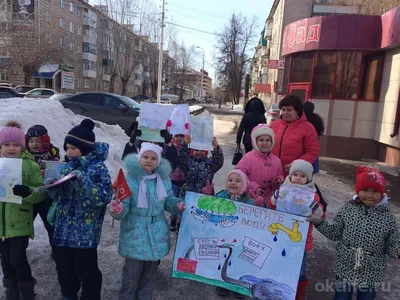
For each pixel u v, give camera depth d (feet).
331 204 19.56
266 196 10.55
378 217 7.97
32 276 10.09
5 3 82.64
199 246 9.14
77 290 9.27
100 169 8.20
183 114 13.80
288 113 11.84
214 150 13.42
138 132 13.57
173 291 10.36
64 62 138.31
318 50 36.70
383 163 33.86
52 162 9.28
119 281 10.59
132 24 126.93
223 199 9.21
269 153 10.78
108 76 181.78
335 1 91.35
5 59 95.14
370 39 33.96
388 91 32.83
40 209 10.28
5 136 8.70
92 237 8.38
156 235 8.81
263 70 142.41
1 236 8.62
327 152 36.83
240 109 146.61
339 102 36.11
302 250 8.59
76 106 38.55
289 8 93.09
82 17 154.40
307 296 10.50
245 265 8.86
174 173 14.28
